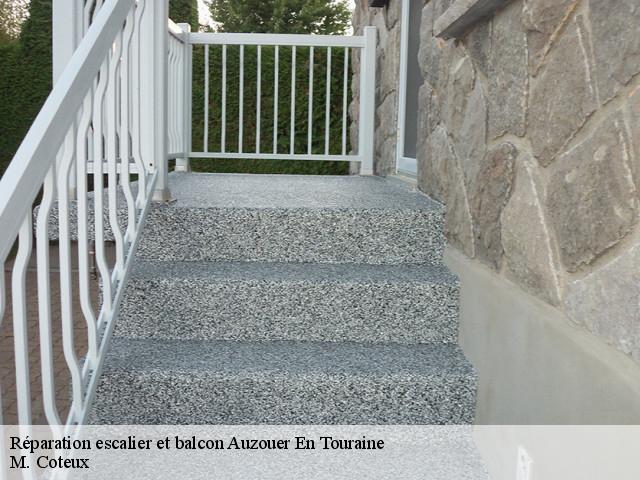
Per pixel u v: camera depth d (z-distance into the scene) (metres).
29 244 1.33
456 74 2.35
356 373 1.96
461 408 1.98
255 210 2.49
